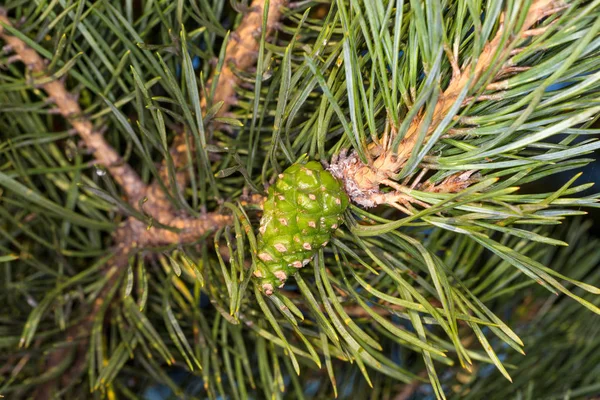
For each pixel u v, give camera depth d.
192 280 0.34
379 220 0.27
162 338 0.35
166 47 0.29
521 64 0.26
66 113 0.31
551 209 0.29
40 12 0.30
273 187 0.28
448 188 0.27
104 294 0.34
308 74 0.27
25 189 0.31
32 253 0.35
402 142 0.26
